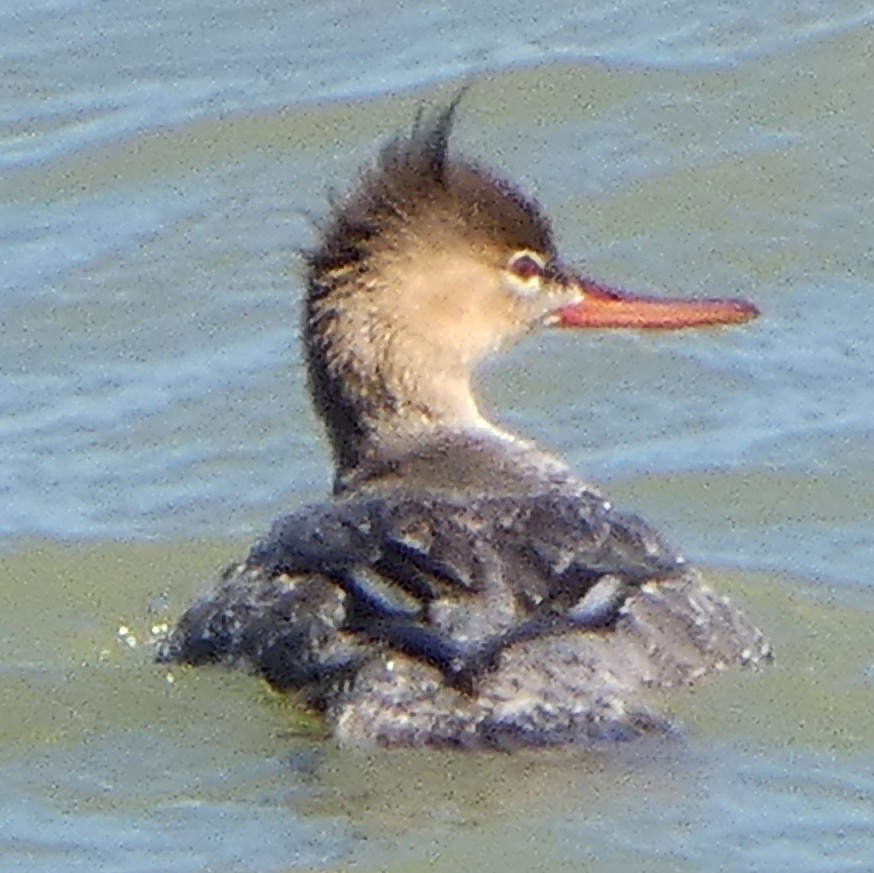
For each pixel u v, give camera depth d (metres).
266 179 19.14
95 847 12.19
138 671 13.54
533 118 19.78
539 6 20.94
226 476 16.69
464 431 14.85
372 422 14.91
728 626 13.38
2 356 17.88
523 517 13.12
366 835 12.09
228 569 13.90
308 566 12.92
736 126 19.73
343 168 19.09
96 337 18.02
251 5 21.00
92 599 15.02
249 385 17.52
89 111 19.89
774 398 17.27
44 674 13.69
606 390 17.47
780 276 18.38
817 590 15.03
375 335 14.88
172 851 12.11
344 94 19.86
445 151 15.10
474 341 15.07
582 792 12.25
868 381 17.34
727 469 16.55
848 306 18.06
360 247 14.87
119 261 18.61
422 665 12.29
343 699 12.33
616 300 15.58
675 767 12.48
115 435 17.11
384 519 13.05
